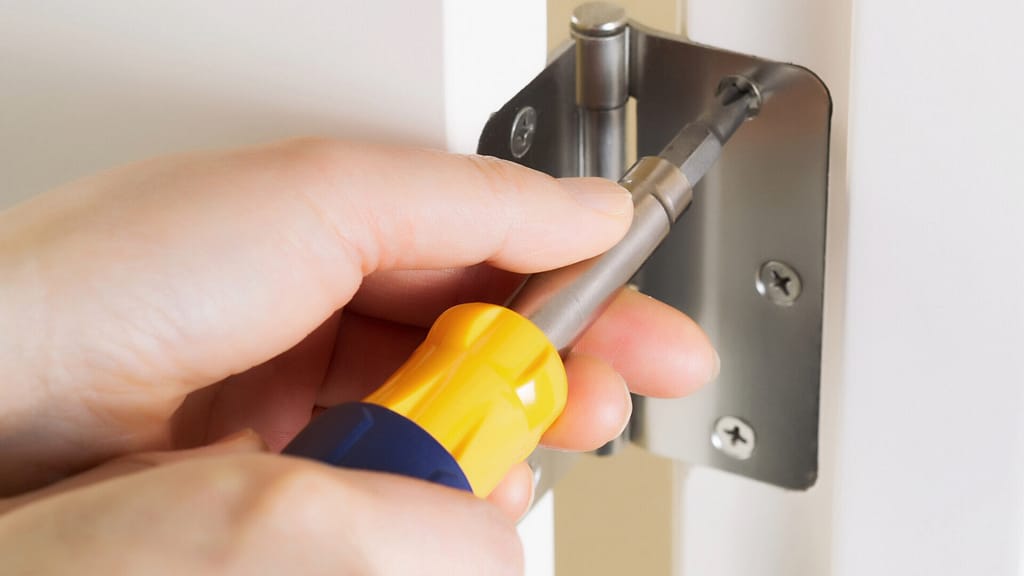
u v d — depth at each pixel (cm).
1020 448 38
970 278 36
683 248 43
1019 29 33
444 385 32
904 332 38
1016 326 36
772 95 39
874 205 36
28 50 40
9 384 36
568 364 43
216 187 35
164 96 38
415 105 35
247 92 37
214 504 26
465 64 34
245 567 26
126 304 35
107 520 26
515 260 37
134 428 38
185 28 37
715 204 42
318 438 31
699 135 39
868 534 41
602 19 40
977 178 35
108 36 38
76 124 40
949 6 33
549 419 34
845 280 38
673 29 50
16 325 35
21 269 35
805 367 43
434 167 35
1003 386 37
